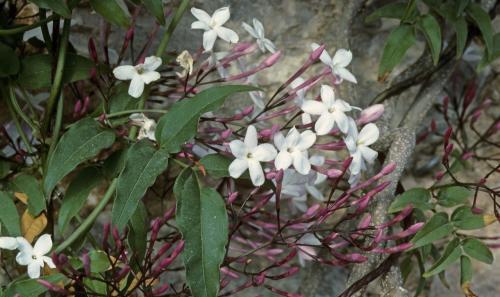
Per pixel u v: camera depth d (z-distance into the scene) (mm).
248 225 533
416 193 474
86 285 411
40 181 462
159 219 401
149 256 403
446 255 464
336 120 420
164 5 521
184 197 374
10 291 401
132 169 376
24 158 462
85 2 512
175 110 388
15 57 435
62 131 464
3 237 398
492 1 541
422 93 538
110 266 420
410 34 499
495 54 527
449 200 476
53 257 380
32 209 429
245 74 448
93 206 533
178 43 534
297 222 434
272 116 448
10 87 441
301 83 442
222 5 533
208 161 394
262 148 395
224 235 370
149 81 410
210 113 492
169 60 467
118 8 436
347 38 542
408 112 537
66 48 430
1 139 488
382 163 513
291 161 402
